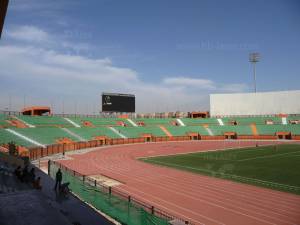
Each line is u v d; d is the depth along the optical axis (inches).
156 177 1364.4
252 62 4771.2
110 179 1317.7
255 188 1130.0
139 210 637.3
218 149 2667.3
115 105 3722.9
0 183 847.1
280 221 772.6
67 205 764.6
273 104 4229.8
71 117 3513.8
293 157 2041.1
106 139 3073.3
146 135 3503.9
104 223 652.7
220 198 995.9
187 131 3838.6
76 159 1984.5
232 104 4416.8
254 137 3799.2
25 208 630.5
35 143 2218.3
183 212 850.8
